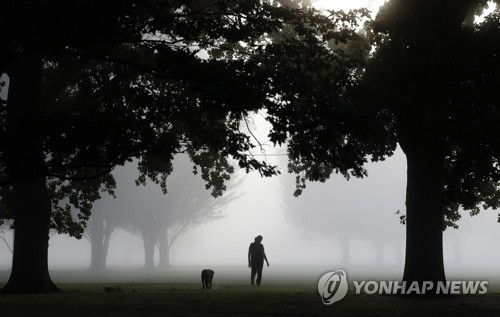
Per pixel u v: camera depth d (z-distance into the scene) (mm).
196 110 45312
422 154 45969
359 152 40562
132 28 36062
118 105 50688
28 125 35000
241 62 37844
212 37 38062
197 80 35656
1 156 33000
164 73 40844
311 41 40938
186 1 37656
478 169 46344
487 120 43125
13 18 33594
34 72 57219
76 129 34281
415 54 45219
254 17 39250
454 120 43938
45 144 34031
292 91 38594
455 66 44188
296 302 40969
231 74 36969
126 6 34000
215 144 43406
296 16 40500
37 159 33031
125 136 35594
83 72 55500
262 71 37625
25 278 57688
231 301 41969
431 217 48969
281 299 43500
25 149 32969
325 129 38500
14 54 34781
